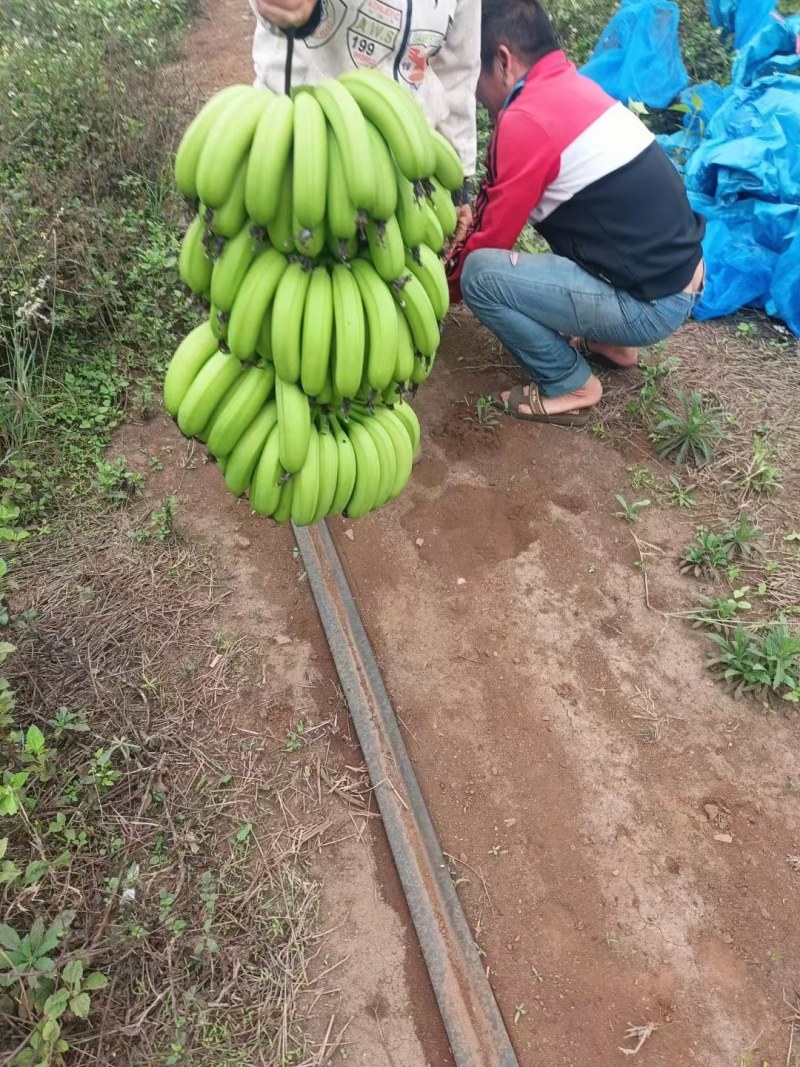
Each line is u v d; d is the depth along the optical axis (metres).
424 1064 1.95
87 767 2.31
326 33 2.37
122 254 3.88
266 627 2.78
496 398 3.71
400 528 3.16
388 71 2.45
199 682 2.59
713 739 2.62
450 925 2.12
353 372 1.63
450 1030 1.95
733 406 3.74
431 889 2.17
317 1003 2.01
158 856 2.17
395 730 2.51
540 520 3.25
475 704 2.66
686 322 4.22
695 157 4.38
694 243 3.14
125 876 2.12
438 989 2.01
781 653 2.71
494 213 3.10
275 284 1.57
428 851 2.27
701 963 2.15
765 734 2.64
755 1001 2.10
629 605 2.98
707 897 2.28
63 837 2.17
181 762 2.39
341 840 2.30
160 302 3.82
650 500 3.34
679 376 3.86
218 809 2.30
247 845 2.25
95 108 4.65
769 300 4.19
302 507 1.79
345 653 2.64
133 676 2.57
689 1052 2.01
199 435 1.83
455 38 2.60
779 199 4.04
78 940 1.98
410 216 1.58
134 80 5.04
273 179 1.39
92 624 2.69
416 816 2.33
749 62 4.90
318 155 1.39
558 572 3.07
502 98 3.17
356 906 2.18
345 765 2.45
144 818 2.25
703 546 3.12
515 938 2.17
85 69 4.97
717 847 2.37
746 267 4.09
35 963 1.82
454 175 1.75
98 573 2.84
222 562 2.96
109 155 4.32
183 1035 1.89
